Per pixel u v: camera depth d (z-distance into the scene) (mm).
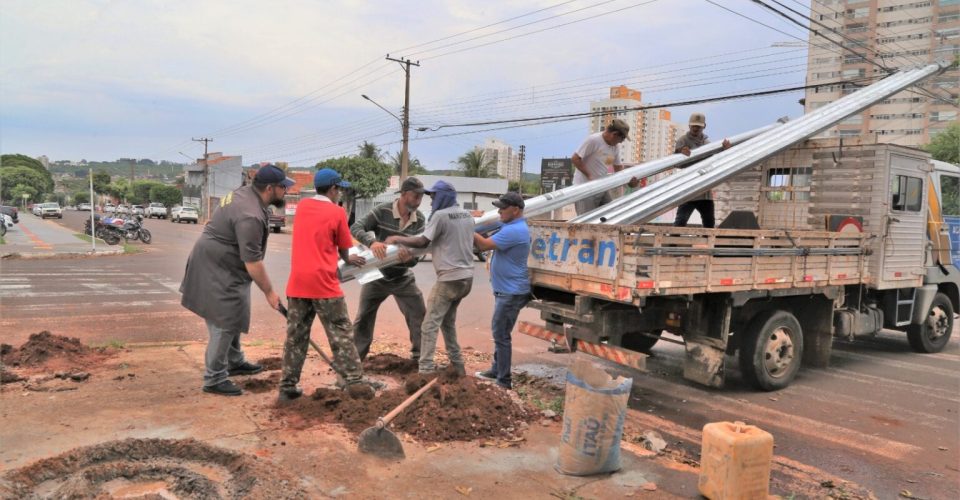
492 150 68125
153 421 4430
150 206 69312
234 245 5016
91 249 22062
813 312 7422
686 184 7027
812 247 6699
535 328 6535
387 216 6129
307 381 5691
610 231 5383
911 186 8047
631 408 5926
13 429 4180
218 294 5020
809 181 8359
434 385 4805
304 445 4129
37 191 106312
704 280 5664
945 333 9031
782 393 6598
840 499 4008
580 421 3904
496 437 4496
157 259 19297
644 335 7621
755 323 6484
